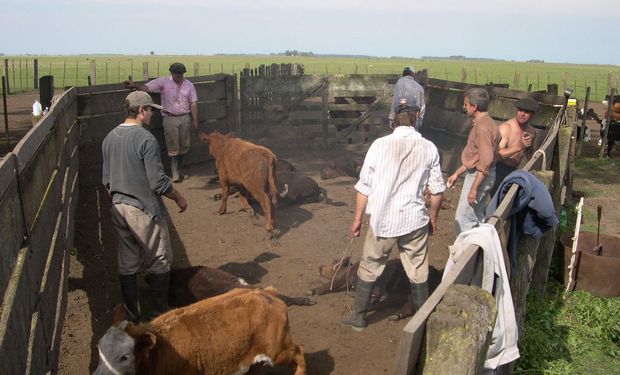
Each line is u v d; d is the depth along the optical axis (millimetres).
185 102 10031
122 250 4961
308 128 13750
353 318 5051
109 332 3064
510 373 4500
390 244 4672
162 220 4945
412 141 4566
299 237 7383
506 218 4121
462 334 2309
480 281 3486
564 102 9023
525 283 4723
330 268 5914
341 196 9539
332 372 4410
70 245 5949
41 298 3484
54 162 5355
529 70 78500
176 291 5344
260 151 7391
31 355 2930
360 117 13695
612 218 9320
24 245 3271
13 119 17797
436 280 5562
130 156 4719
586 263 6461
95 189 9320
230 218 8125
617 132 14281
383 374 4398
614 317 5855
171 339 3395
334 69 67688
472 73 62156
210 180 10164
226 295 3816
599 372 5062
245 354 3760
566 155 7121
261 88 13125
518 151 6242
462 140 11000
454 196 9953
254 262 6512
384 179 4562
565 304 6230
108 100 9656
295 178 8820
